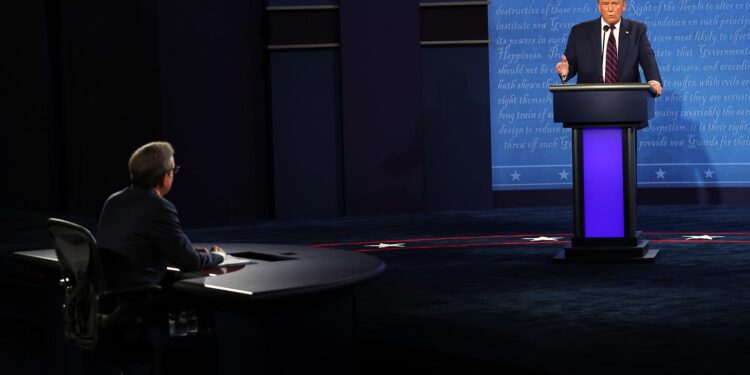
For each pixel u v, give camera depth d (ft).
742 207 30.19
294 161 31.19
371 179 31.09
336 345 10.34
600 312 14.93
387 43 30.83
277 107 31.07
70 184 35.42
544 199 31.83
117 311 10.23
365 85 30.89
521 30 31.40
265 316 9.58
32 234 29.66
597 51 20.44
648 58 20.36
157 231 10.40
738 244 22.16
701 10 30.83
